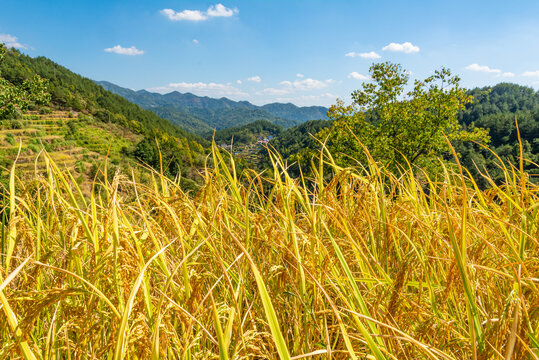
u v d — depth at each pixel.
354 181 1.78
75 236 1.10
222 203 1.72
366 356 0.89
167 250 1.44
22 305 0.97
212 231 1.50
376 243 1.63
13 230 1.06
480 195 1.64
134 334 0.80
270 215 1.64
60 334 1.11
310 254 1.31
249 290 1.40
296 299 1.24
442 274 1.32
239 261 1.28
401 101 21.98
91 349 0.97
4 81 20.25
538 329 0.92
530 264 1.16
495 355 0.85
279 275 1.33
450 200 1.75
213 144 1.78
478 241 1.38
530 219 1.37
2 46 20.58
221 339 0.72
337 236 1.68
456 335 1.08
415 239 1.59
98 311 0.95
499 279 1.31
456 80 20.27
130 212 1.46
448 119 21.30
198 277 1.07
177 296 1.10
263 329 1.23
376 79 22.53
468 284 0.84
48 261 1.33
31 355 0.76
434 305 1.08
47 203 1.56
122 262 0.95
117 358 0.67
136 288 0.73
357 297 0.95
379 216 1.60
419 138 20.33
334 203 1.55
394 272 1.43
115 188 1.02
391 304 1.11
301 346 1.17
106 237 1.02
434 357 0.73
